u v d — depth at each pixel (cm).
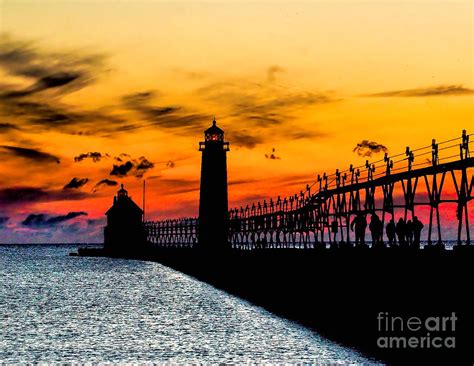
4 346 5294
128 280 12231
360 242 6581
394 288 4253
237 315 6562
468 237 4453
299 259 6781
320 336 5044
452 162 4703
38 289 10775
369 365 3988
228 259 10500
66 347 5222
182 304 7900
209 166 13312
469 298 3375
